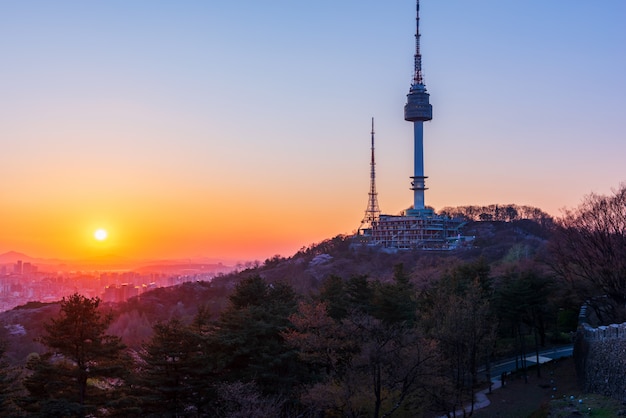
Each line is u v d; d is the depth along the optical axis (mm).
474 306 73812
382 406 55000
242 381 60125
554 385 76312
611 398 54875
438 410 66812
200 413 61625
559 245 97438
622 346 52750
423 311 88375
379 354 52312
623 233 89625
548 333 113125
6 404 55094
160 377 59062
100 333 58281
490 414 67438
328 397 53438
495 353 89875
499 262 186625
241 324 63750
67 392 57250
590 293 96188
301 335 59844
